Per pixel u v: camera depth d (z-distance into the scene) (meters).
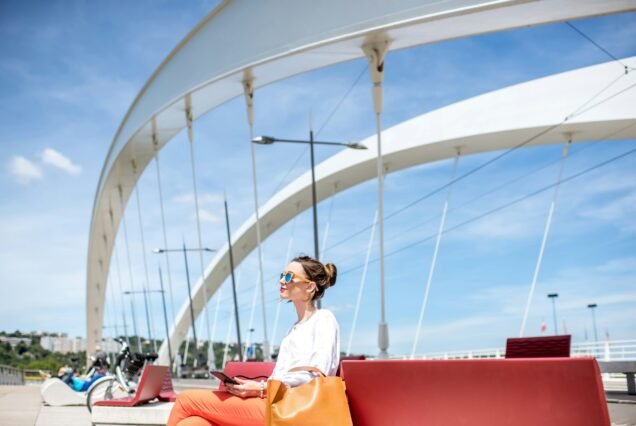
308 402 3.75
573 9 19.45
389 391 3.71
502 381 3.37
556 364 3.23
